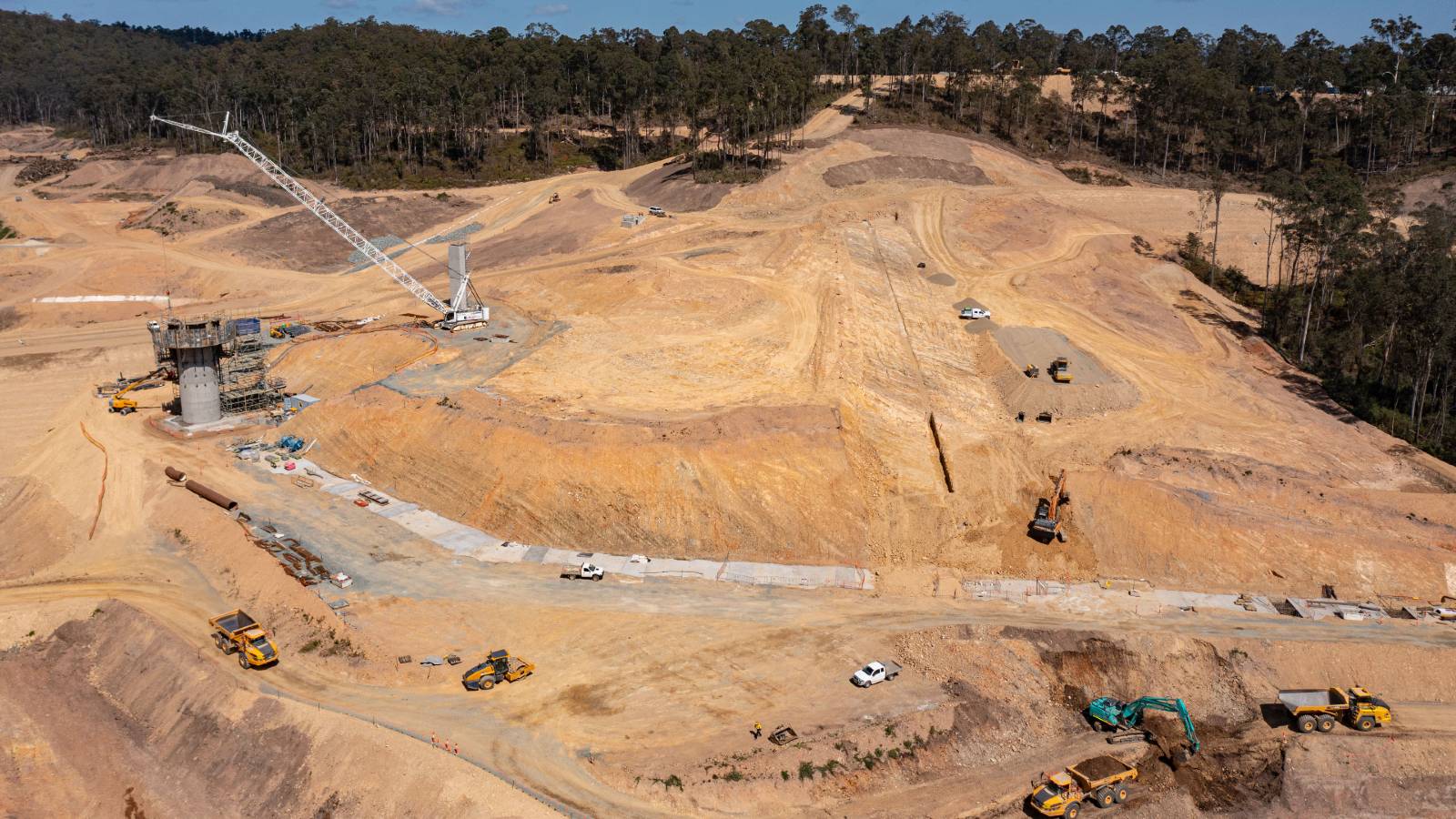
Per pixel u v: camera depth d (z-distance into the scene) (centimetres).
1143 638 6856
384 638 6781
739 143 17700
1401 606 7406
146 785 6034
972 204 15275
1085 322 11894
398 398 9619
